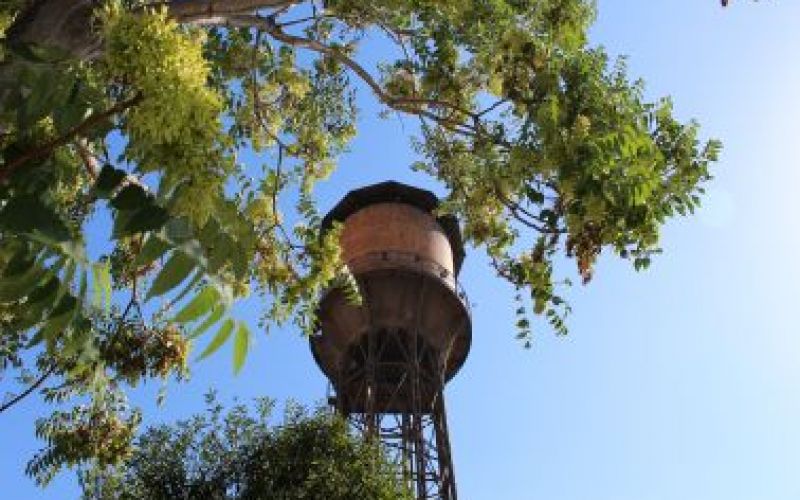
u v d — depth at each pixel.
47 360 8.85
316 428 22.97
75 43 4.55
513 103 8.82
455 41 9.53
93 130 3.56
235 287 7.66
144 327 8.45
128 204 3.36
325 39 12.52
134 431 10.57
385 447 24.11
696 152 8.49
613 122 8.23
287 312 9.48
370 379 31.97
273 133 12.02
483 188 9.88
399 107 9.77
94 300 3.85
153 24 3.36
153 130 3.27
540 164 8.06
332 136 12.52
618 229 7.88
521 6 9.17
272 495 21.52
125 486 20.45
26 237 3.34
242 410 23.19
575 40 8.95
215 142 3.50
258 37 10.51
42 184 3.49
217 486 21.86
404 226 34.72
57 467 10.26
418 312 33.12
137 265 3.39
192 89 3.38
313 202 10.06
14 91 3.73
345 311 33.38
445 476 31.11
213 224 3.59
